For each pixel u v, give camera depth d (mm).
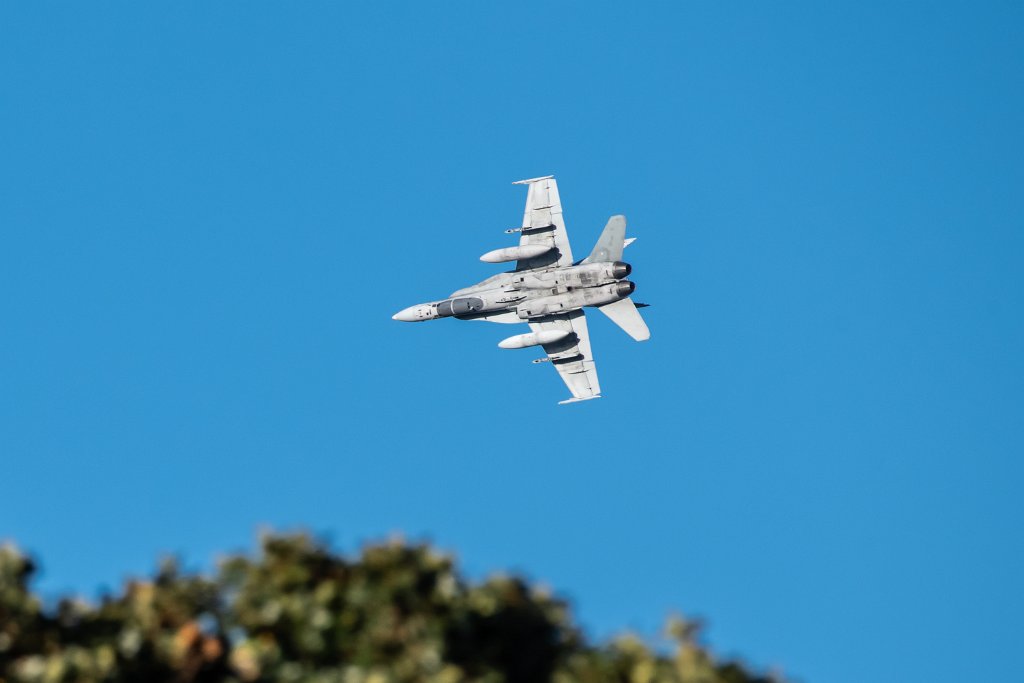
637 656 68875
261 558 70250
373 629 67312
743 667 69000
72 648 66875
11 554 69938
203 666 67312
